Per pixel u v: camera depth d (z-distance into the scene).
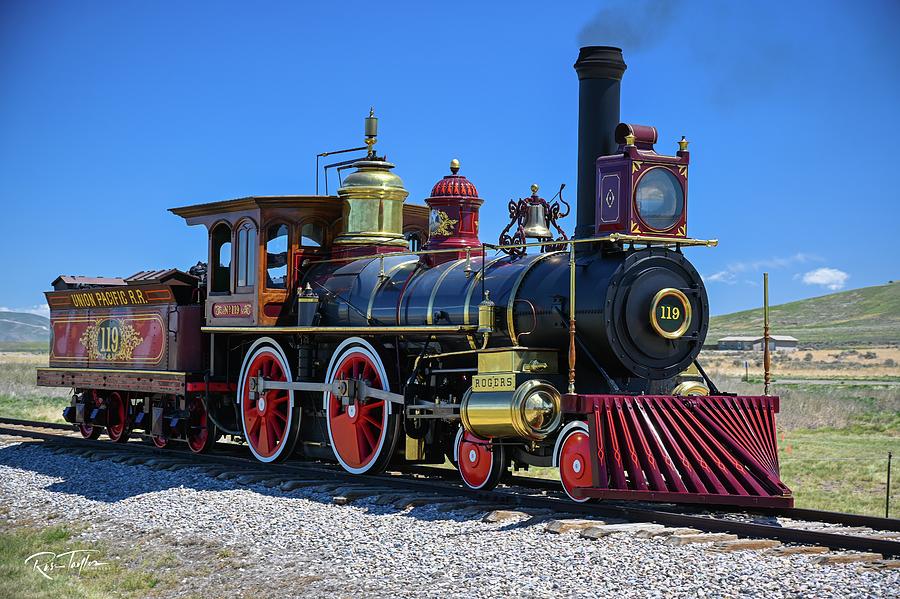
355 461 14.86
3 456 18.77
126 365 19.77
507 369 12.16
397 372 14.57
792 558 8.74
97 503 13.88
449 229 14.88
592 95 12.95
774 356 88.50
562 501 11.60
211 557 10.65
